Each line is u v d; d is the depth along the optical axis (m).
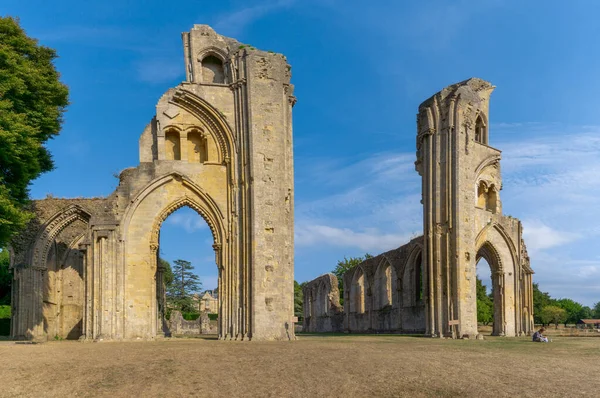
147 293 36.38
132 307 36.00
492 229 47.44
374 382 14.61
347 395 13.00
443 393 13.27
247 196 36.62
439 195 42.66
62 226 45.62
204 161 38.12
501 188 48.62
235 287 36.06
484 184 47.19
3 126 30.31
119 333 35.22
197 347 26.45
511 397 12.75
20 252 44.06
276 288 35.84
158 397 13.05
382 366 17.83
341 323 73.44
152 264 36.72
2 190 30.38
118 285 35.75
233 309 35.78
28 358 19.98
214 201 37.47
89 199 45.75
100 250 35.81
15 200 32.16
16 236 44.03
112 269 35.81
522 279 49.31
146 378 15.43
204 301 142.25
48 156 39.84
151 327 36.09
